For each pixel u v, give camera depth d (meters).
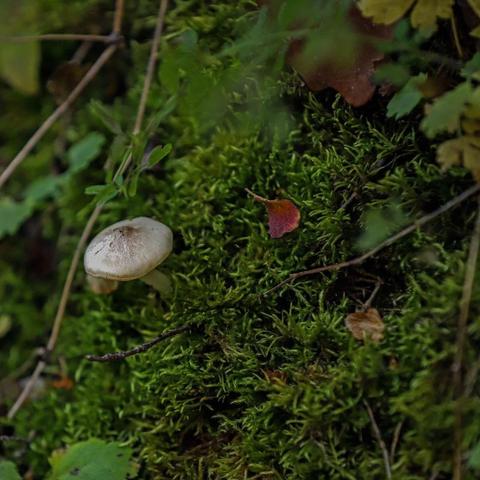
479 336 0.61
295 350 0.65
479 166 0.61
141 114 0.71
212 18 0.70
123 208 0.73
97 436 0.70
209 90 0.66
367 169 0.65
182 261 0.69
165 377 0.67
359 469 0.62
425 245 0.63
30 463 0.73
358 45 0.64
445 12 0.62
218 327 0.66
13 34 0.65
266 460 0.64
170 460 0.67
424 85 0.63
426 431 0.61
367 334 0.63
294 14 0.63
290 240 0.67
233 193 0.69
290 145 0.68
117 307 0.71
